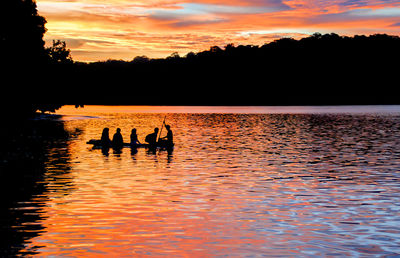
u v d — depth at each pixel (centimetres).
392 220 1202
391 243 1012
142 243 1011
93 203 1392
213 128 5156
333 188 1633
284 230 1112
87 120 6856
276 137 3912
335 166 2181
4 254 938
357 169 2081
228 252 952
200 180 1802
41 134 4247
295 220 1203
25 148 3034
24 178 1844
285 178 1847
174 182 1756
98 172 2006
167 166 2202
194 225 1155
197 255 934
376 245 999
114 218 1220
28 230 1107
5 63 6353
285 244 1005
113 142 3105
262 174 1952
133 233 1084
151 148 3052
